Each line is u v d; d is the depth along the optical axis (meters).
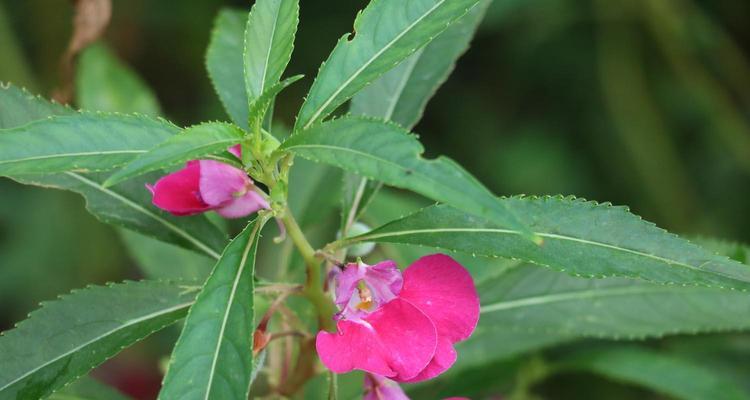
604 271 0.50
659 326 0.57
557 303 0.58
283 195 0.51
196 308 0.48
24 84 0.81
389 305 0.50
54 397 0.55
